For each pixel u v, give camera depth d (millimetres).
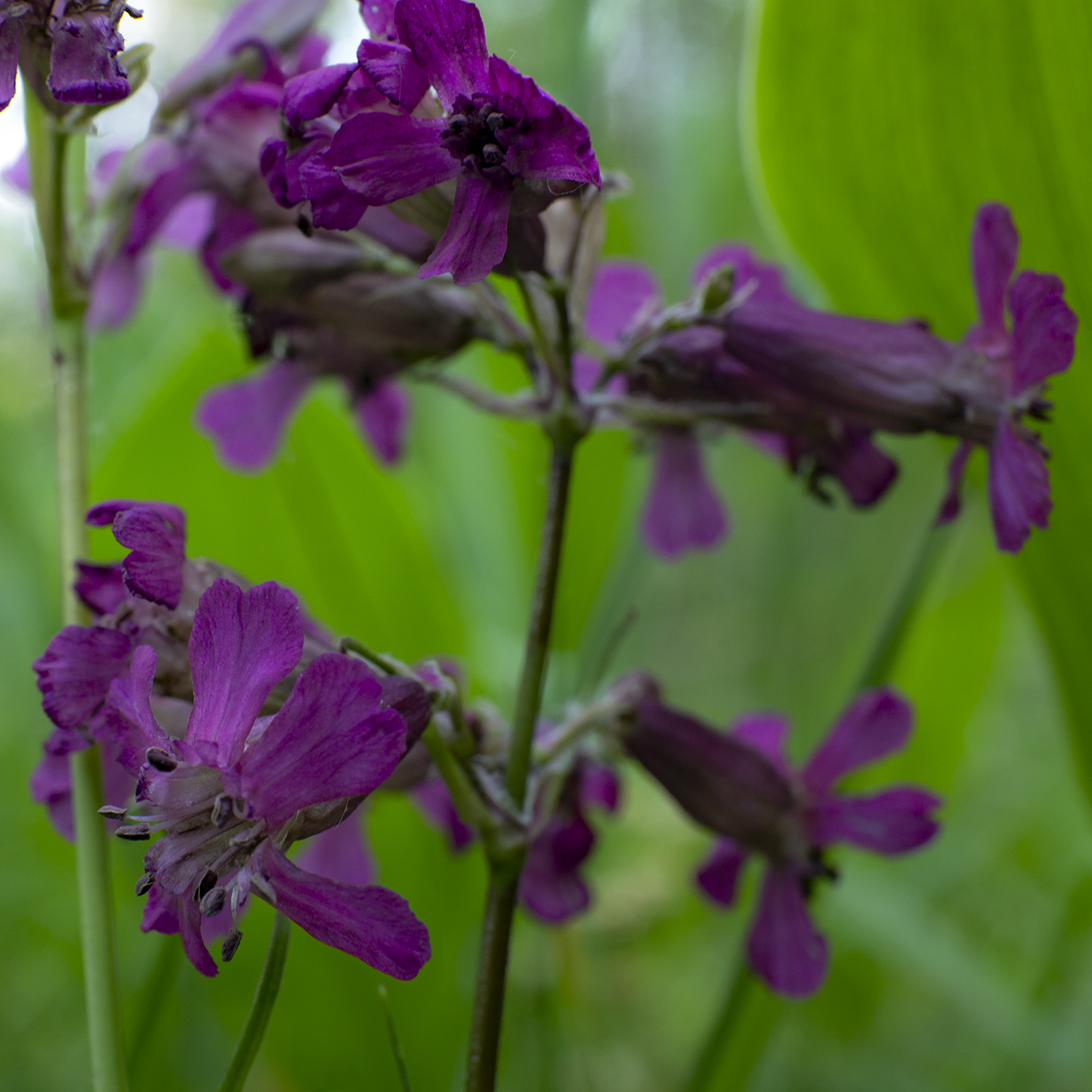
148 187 182
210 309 252
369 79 162
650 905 222
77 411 179
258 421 196
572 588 218
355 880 184
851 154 184
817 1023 218
